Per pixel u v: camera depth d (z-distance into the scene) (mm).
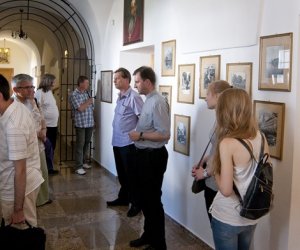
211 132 2281
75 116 5152
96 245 2916
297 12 2002
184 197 3223
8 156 1830
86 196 4176
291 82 2055
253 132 1629
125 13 4504
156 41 3715
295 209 2098
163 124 2627
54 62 9547
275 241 2184
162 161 2701
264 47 2236
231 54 2568
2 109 1803
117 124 3621
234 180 1622
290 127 2070
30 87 3287
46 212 3650
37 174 2070
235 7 2471
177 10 3244
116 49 4859
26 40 12109
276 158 2154
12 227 1686
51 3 6086
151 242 2777
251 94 2373
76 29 6445
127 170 3559
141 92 2701
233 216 1638
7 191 1908
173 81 3371
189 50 3061
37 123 3512
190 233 3135
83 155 5297
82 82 5090
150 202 2719
